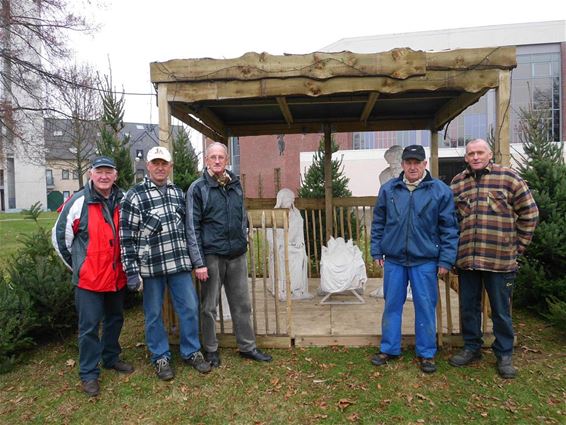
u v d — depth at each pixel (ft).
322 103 17.98
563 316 14.05
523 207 11.63
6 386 12.31
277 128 23.08
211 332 12.79
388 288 12.68
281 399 11.14
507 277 11.88
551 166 18.70
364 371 12.41
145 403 11.10
